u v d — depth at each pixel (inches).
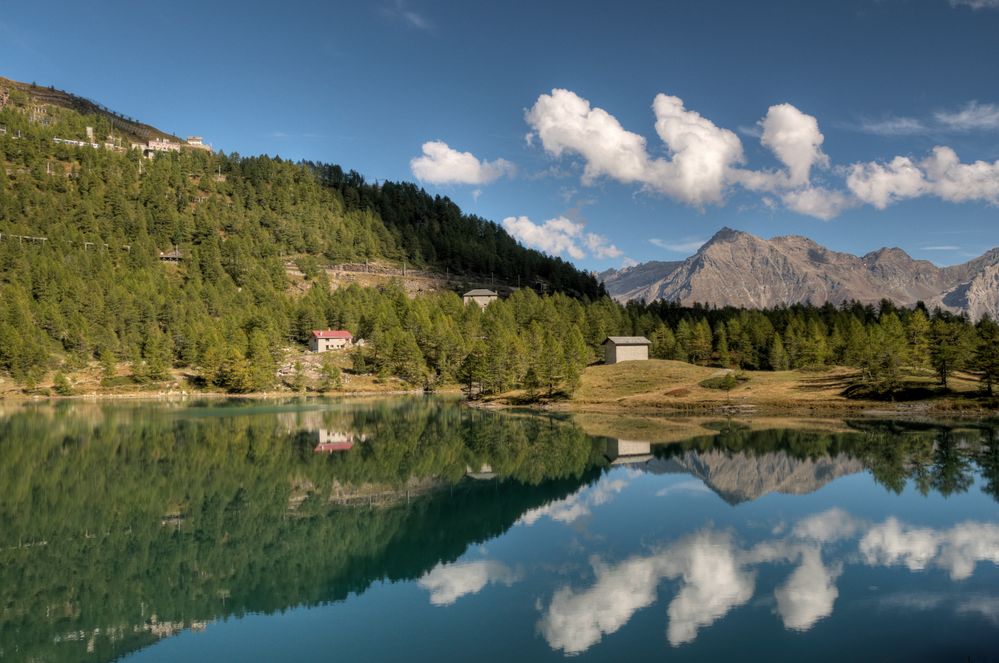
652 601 1561.3
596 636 1375.5
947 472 2822.3
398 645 1375.5
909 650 1262.3
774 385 5565.9
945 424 4035.4
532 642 1365.7
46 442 3890.3
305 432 4382.4
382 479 3014.3
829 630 1359.5
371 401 6599.4
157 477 3029.0
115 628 1494.8
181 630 1478.8
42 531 2226.9
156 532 2229.3
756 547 1946.4
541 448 3740.2
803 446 3489.2
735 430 4092.0
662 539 2060.8
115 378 7003.0
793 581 1657.2
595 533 2144.4
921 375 5339.6
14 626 1501.0
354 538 2160.4
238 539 2154.3
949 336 5036.9
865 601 1509.6
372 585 1743.4
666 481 2849.4
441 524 2303.2
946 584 1608.0
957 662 1213.1
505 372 6565.0
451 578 1775.3
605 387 6067.9
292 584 1761.8
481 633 1423.5
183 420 4945.9
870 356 5093.5
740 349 7126.0
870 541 1966.0
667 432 4128.9
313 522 2345.0
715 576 1712.6
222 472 3147.1
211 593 1701.5
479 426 4662.9
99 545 2091.5
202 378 7377.0
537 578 1753.2
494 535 2153.1
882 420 4274.1
